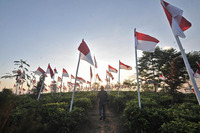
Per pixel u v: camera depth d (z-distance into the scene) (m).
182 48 3.26
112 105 10.14
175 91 9.20
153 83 21.77
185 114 4.04
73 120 4.33
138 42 5.53
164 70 19.61
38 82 15.12
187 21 3.79
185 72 17.56
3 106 2.02
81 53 5.86
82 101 7.13
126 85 23.94
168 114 3.98
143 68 24.22
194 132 2.69
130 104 5.75
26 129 1.95
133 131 4.40
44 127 2.27
